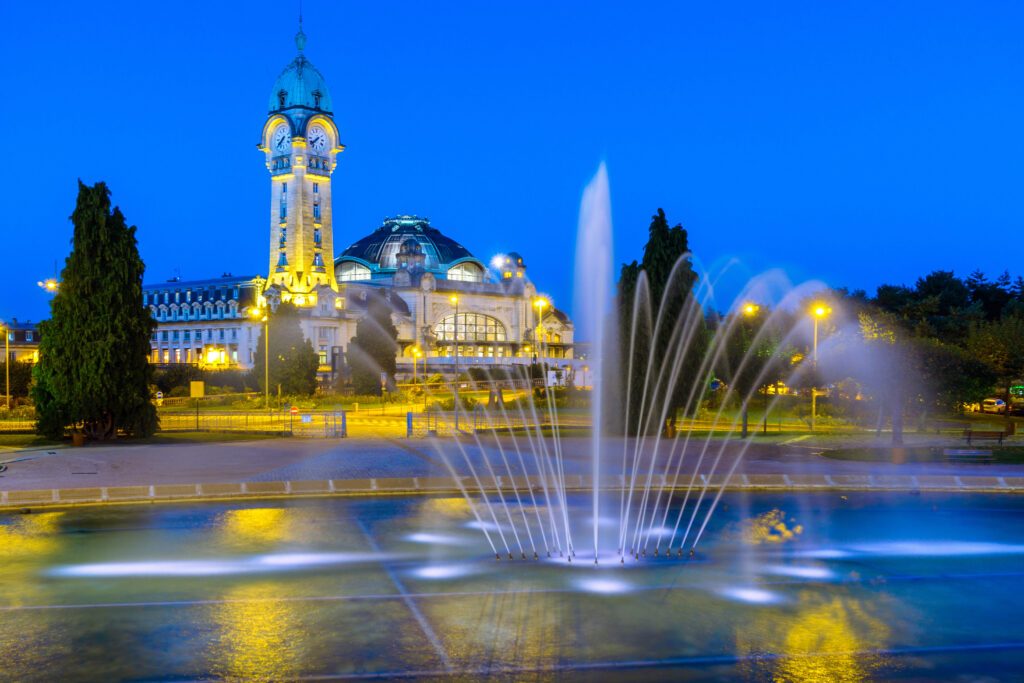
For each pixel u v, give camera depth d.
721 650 19.17
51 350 59.28
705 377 77.75
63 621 21.05
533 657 18.72
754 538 29.55
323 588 23.73
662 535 29.98
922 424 66.94
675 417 62.22
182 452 53.00
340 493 37.75
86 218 59.91
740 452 51.59
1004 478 39.97
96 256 59.88
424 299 198.62
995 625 20.92
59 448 55.78
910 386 56.16
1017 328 89.62
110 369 59.34
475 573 25.22
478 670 18.03
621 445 56.31
